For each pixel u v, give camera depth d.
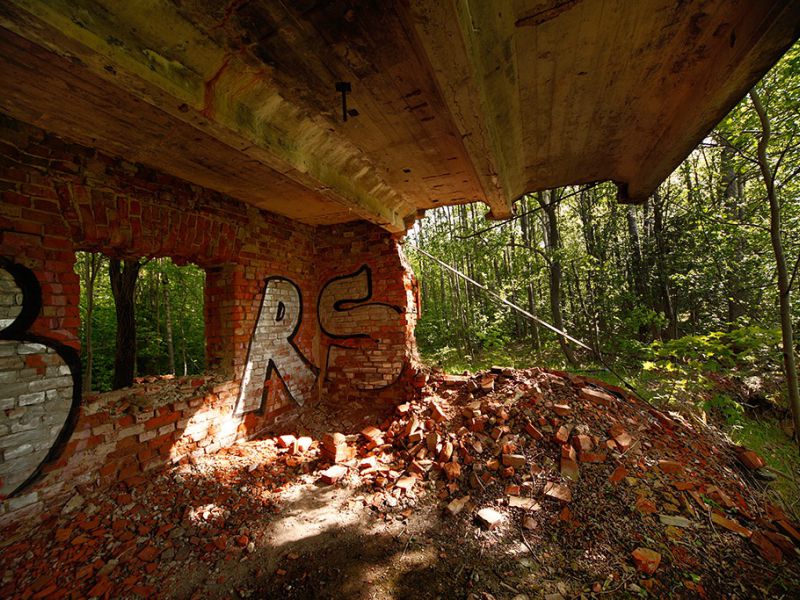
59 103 1.84
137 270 6.11
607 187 8.73
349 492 2.75
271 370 4.06
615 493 2.41
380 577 1.92
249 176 2.95
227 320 3.65
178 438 3.00
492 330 8.83
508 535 2.19
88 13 1.11
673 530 2.14
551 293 8.38
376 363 4.60
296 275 4.56
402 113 2.13
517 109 2.23
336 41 1.48
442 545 2.15
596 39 1.63
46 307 2.17
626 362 7.74
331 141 2.50
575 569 1.92
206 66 1.53
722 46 1.65
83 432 2.36
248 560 2.05
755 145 4.88
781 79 4.06
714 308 7.76
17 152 2.06
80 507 2.28
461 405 3.66
